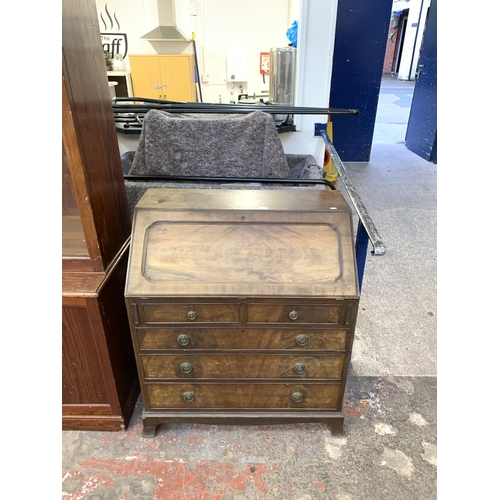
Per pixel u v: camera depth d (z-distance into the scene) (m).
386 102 8.27
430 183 4.11
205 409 1.45
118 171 1.45
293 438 1.48
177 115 2.05
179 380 1.38
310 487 1.31
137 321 1.26
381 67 4.26
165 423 1.51
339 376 1.37
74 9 1.10
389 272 2.56
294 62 2.36
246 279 1.22
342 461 1.40
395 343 1.96
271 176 2.00
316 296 1.21
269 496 1.28
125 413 1.50
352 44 4.13
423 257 2.73
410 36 11.06
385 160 4.87
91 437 1.47
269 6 4.86
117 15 4.93
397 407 1.61
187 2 4.85
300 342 1.30
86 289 1.24
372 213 3.40
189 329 1.28
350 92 4.41
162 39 4.73
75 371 1.38
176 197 1.39
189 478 1.33
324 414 1.45
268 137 1.91
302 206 1.32
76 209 1.25
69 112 1.08
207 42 5.05
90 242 1.27
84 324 1.29
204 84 5.27
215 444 1.46
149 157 1.97
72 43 1.09
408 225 3.19
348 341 1.30
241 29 4.98
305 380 1.38
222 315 1.25
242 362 1.35
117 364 1.43
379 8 3.94
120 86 4.89
